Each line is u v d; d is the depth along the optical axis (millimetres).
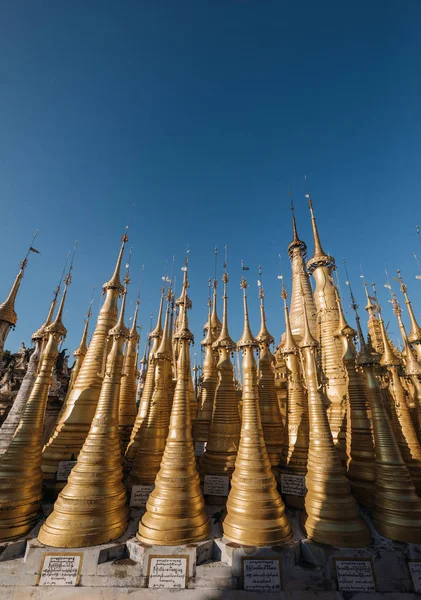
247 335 13242
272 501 10703
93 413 15094
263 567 9477
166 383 15797
